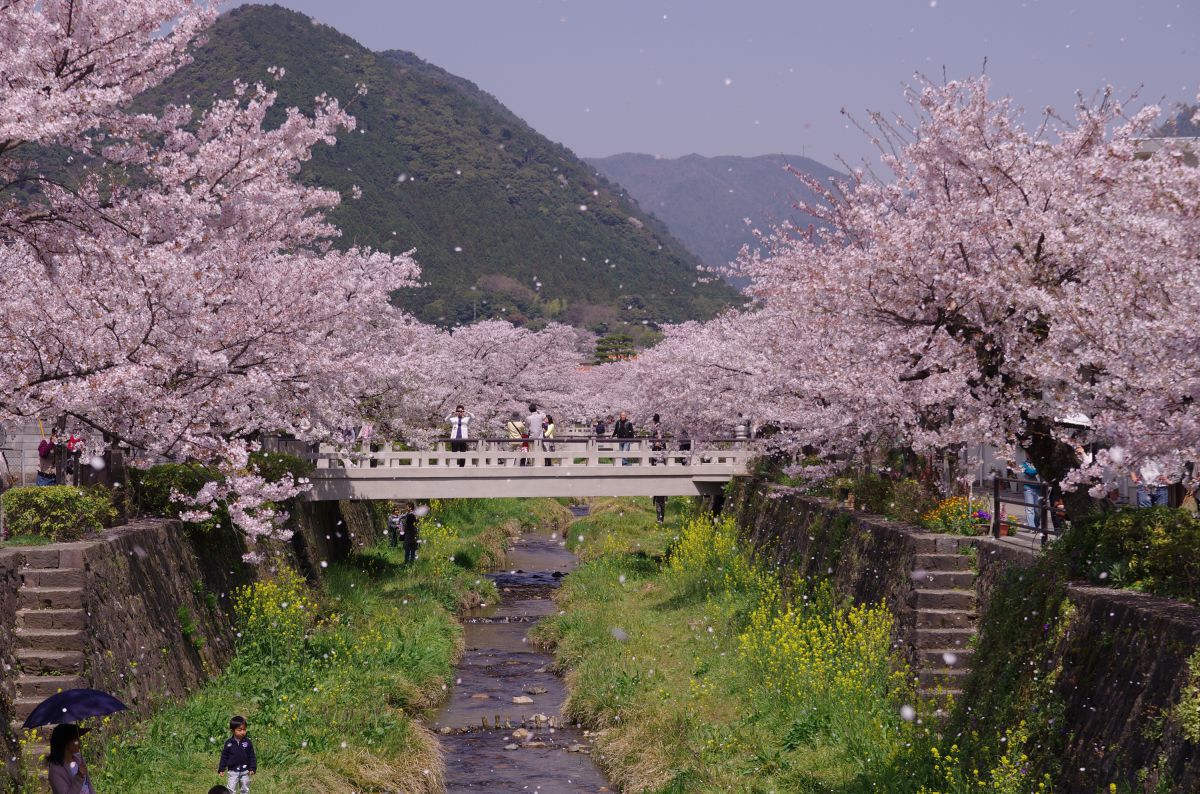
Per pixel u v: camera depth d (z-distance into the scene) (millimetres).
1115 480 10461
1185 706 7828
